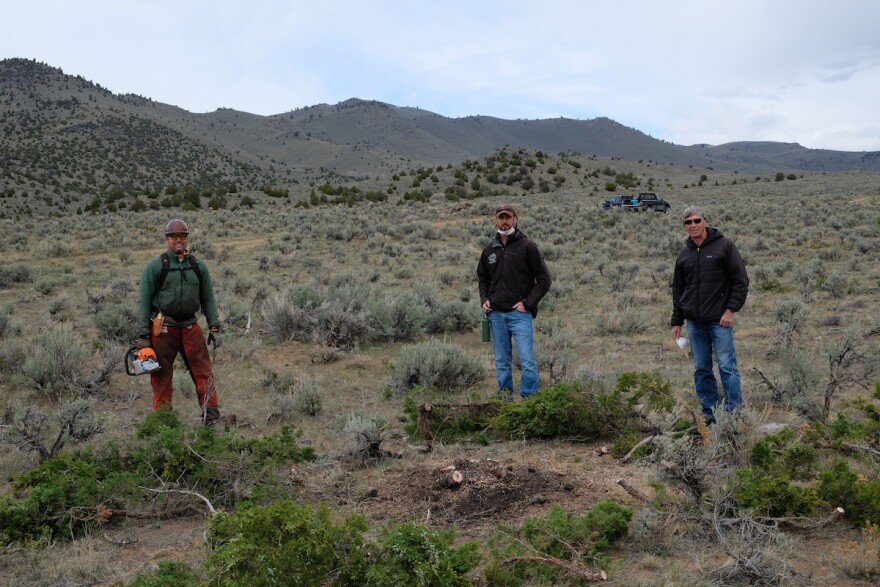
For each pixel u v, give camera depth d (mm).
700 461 4355
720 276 6395
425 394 8438
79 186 144625
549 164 96125
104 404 8555
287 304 12867
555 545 3902
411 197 70625
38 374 8789
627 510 4145
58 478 4988
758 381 8586
